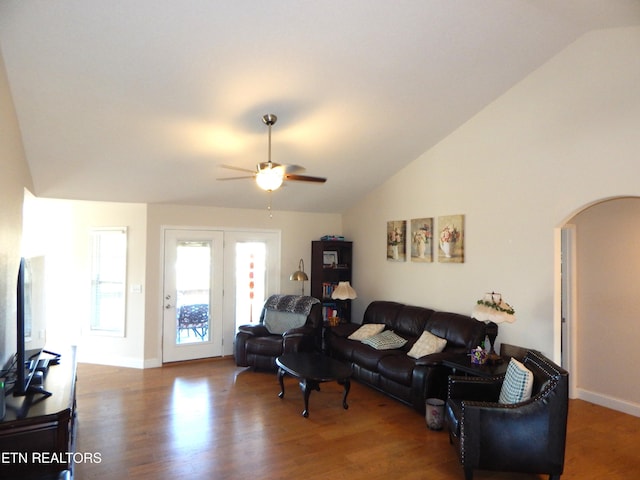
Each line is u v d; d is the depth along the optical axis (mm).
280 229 6477
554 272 3875
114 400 4293
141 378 5035
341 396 4512
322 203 6422
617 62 3422
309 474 2912
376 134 4656
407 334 5023
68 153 4102
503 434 2771
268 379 5047
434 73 3736
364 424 3773
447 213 4992
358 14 2912
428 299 5242
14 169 3262
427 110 4352
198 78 3320
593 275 4344
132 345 5539
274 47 3113
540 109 4000
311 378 3834
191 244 5836
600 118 3529
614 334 4168
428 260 5238
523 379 2934
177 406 4141
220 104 3668
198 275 5883
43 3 2496
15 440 2312
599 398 4266
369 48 3266
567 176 3766
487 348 4344
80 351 5688
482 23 3205
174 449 3246
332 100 3883
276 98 3711
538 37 3527
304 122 4180
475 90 4164
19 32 2678
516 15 3176
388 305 5527
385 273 6000
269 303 5922
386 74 3623
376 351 4664
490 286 4461
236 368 5500
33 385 2836
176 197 5461
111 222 5633
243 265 6215
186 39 2924
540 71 3990
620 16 3148
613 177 3434
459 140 4844
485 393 3332
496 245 4410
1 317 2752
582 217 4438
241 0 2662
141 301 5508
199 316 5902
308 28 2977
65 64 3004
